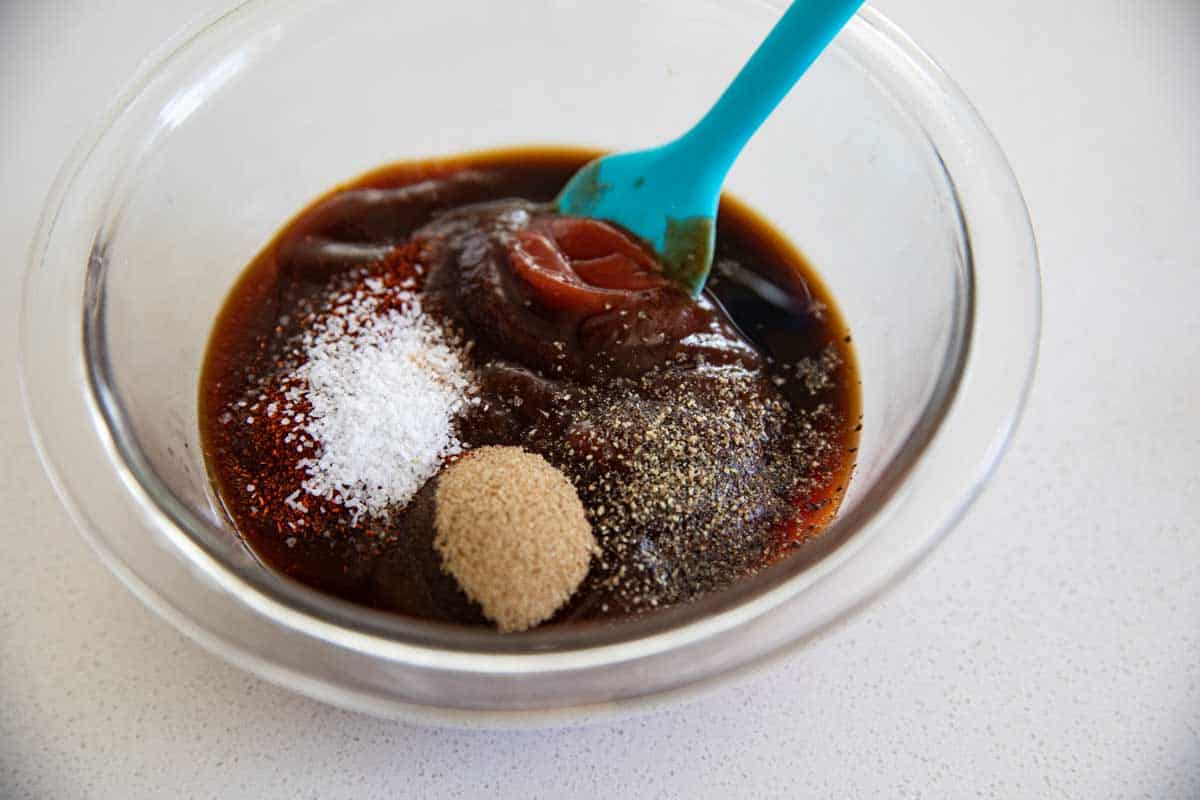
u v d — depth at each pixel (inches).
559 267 14.0
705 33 14.5
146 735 12.6
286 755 12.6
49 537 13.5
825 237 14.6
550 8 14.6
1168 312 15.2
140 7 16.5
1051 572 13.7
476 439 13.2
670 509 12.6
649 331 13.8
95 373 12.2
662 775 12.7
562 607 12.1
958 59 16.8
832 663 13.2
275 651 11.3
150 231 13.3
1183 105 16.6
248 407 13.4
